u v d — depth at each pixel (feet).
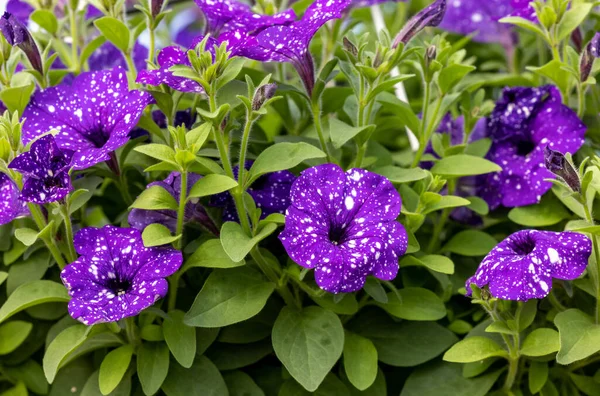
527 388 2.55
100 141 2.49
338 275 2.33
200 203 2.54
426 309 2.51
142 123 2.54
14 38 2.51
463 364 2.53
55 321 2.66
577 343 2.34
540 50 3.09
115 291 2.36
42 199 2.31
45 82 2.64
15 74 2.71
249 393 2.49
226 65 2.36
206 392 2.44
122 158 2.58
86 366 2.62
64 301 2.51
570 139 2.66
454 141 2.90
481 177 2.76
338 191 2.41
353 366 2.46
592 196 2.44
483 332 2.52
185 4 3.90
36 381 2.60
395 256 2.36
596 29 2.98
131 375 2.50
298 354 2.40
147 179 2.67
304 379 2.36
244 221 2.41
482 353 2.42
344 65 2.64
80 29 3.00
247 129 2.38
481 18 3.26
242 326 2.54
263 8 2.80
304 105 2.83
